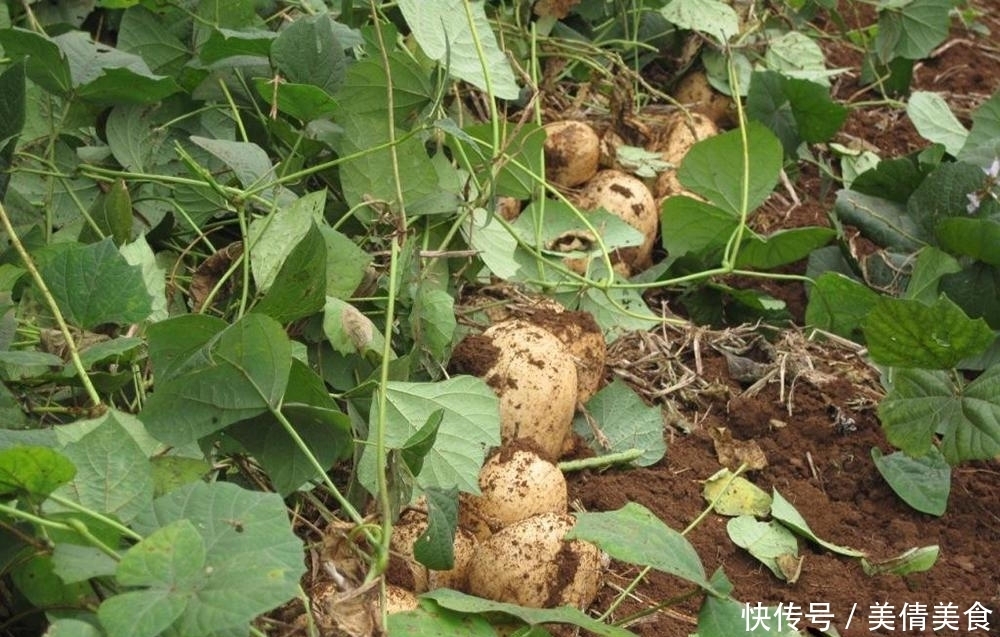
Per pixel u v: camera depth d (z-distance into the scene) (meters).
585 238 2.69
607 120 2.98
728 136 2.70
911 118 3.07
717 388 2.61
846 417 2.57
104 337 2.13
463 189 2.56
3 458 1.78
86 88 2.35
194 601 1.72
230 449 2.09
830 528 2.42
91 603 1.86
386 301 2.35
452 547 2.05
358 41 2.49
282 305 2.12
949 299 2.54
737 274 2.76
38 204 2.41
